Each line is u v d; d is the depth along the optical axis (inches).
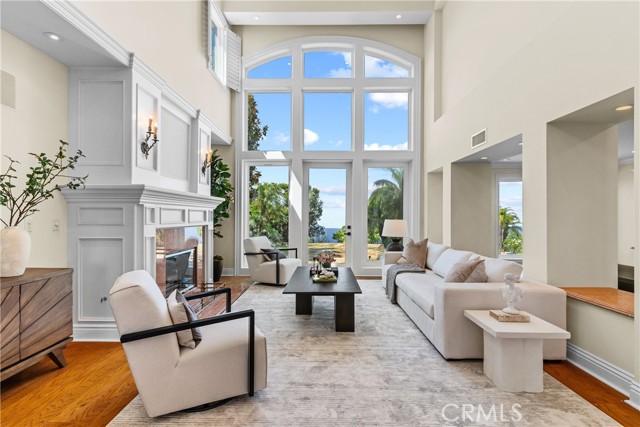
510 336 82.4
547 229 113.8
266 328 132.5
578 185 113.9
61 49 106.6
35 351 87.2
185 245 162.7
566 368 99.0
